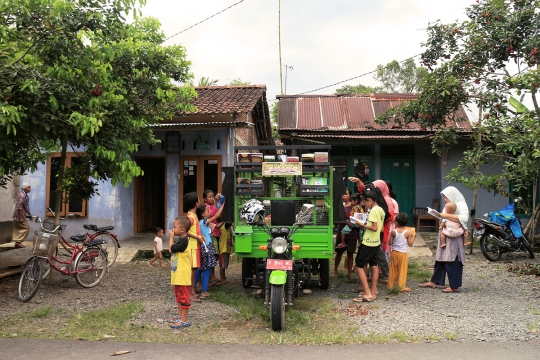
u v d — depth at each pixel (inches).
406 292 288.8
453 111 455.2
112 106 295.7
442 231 291.9
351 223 304.5
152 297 279.1
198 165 475.2
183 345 191.3
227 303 264.7
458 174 432.5
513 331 207.8
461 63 428.8
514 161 405.1
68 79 269.3
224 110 448.8
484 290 293.4
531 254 405.4
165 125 450.9
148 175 535.5
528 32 400.8
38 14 252.1
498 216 404.8
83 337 198.8
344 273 350.6
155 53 320.5
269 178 281.0
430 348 186.5
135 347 188.1
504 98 414.0
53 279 308.3
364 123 560.7
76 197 354.9
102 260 316.8
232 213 277.9
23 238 439.2
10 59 266.2
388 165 574.2
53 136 280.5
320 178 270.8
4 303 261.1
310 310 252.4
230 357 177.2
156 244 386.0
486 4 423.8
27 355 177.3
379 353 181.0
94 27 265.1
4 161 270.1
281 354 180.5
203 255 274.4
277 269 222.2
